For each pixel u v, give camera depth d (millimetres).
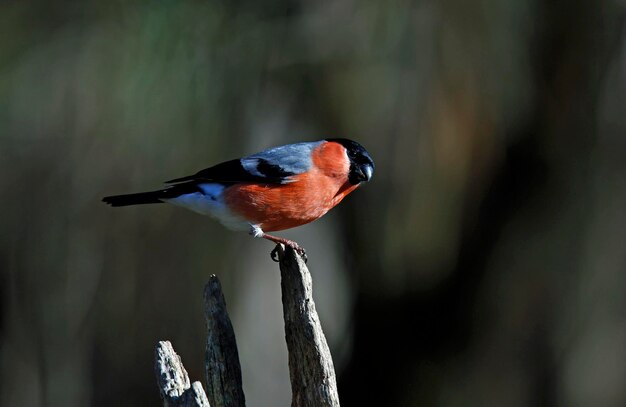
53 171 10391
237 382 5828
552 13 11742
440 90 10688
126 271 10695
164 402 5418
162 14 9938
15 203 10578
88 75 9969
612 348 12734
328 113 11000
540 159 12539
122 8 9977
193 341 10891
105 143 10055
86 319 10906
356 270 12992
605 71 11977
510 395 13562
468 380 13914
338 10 10781
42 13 10180
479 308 13500
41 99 10117
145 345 10969
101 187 10312
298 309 5938
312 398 5887
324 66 10828
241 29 10531
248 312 11672
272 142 10688
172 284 10789
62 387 11234
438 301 13523
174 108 9977
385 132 10914
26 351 11219
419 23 10586
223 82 10320
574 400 13086
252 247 11500
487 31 10711
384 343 14070
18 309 10992
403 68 10641
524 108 11594
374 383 14633
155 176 10102
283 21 10727
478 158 11102
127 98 9875
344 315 13648
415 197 11164
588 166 12359
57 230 10617
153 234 10641
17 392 11398
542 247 12836
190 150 10117
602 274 12539
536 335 13266
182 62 9992
